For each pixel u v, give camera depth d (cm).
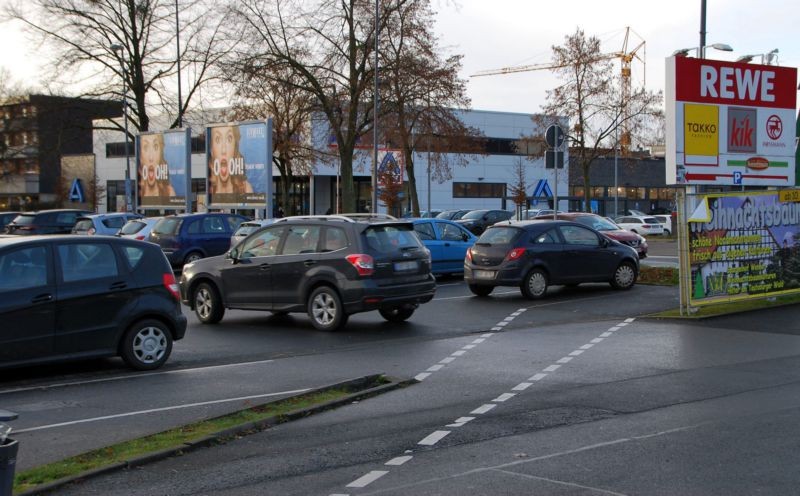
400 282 1312
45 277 943
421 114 3531
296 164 4409
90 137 6519
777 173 1617
